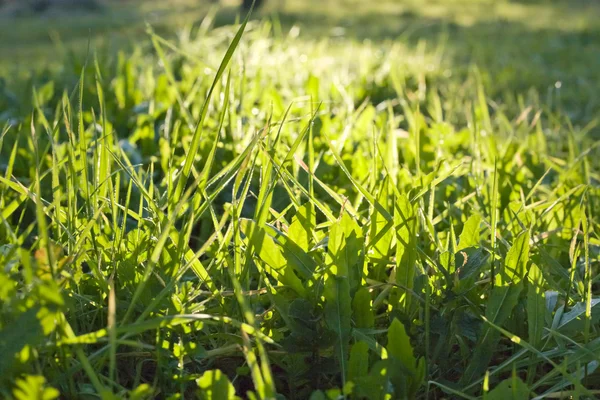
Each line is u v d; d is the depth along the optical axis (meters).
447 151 1.31
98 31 6.02
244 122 1.30
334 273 0.82
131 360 0.82
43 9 9.16
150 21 6.65
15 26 7.14
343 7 7.30
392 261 0.88
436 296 0.84
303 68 1.99
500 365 0.80
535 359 0.80
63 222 0.88
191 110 1.45
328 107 1.49
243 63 1.32
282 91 1.66
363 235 0.84
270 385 0.68
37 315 0.69
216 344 0.83
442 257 0.85
